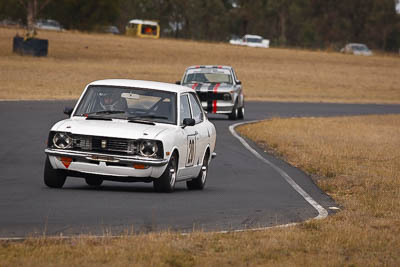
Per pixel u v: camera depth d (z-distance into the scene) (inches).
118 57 7239.2
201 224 997.2
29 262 703.7
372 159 2034.9
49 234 868.6
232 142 2346.2
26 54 6624.0
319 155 2064.5
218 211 1124.5
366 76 7549.2
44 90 4367.6
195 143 1359.5
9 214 1002.1
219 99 3102.9
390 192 1423.5
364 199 1306.6
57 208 1061.1
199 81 3176.7
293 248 839.7
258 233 920.9
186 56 7819.9
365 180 1579.7
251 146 2268.7
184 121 1300.4
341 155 2087.8
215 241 852.6
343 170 1752.0
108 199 1168.2
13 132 2261.3
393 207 1213.7
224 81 3189.0
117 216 1017.5
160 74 6112.2
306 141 2452.0
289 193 1393.9
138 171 1196.5
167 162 1218.0
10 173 1477.6
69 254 746.8
